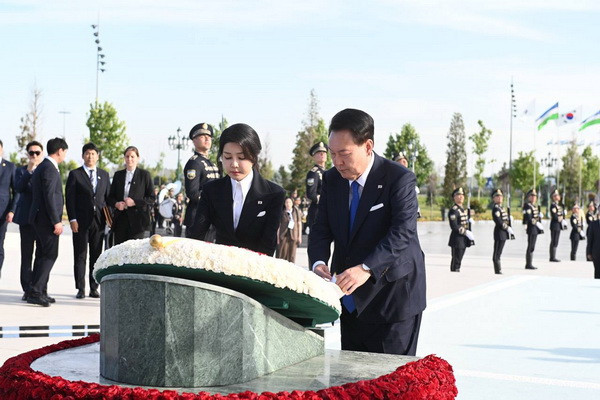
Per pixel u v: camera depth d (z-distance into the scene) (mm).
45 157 9359
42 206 9250
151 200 9938
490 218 69562
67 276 12867
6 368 2619
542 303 10586
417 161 78938
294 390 2350
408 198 3766
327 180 3984
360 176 3834
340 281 3465
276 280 2539
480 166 82375
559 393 5395
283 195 4336
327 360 2896
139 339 2414
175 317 2387
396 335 3850
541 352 6953
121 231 9789
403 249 3631
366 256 3828
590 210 21641
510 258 21406
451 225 16266
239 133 4094
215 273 2447
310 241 3996
